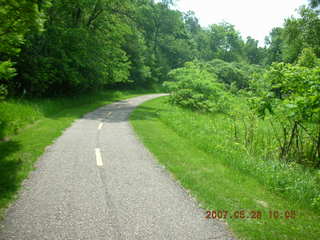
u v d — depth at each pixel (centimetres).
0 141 777
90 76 2442
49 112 1478
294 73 636
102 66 2423
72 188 457
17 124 980
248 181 548
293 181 517
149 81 5759
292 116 641
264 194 480
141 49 4875
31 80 1803
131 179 520
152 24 5925
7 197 403
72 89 2452
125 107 2228
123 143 852
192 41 8162
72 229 325
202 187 486
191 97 1980
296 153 732
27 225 329
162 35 6744
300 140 736
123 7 2547
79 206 389
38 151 680
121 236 315
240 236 327
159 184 498
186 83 1958
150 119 1520
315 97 534
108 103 2575
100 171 557
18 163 576
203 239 317
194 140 933
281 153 750
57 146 757
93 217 358
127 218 360
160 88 5950
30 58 1756
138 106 2358
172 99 2091
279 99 672
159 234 323
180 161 668
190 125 1205
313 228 356
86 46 2184
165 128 1232
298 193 464
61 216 356
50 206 384
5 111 995
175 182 514
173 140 947
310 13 2953
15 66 1736
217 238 320
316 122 659
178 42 7225
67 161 616
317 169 652
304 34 3008
